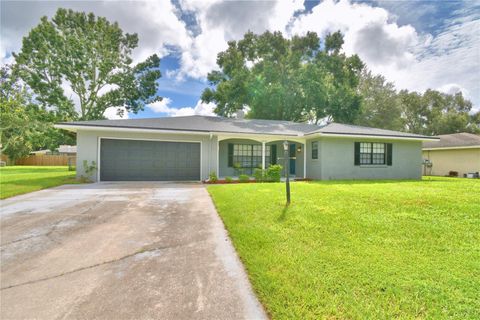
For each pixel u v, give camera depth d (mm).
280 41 22609
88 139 10719
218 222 4609
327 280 2410
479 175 15117
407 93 36719
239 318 1959
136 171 11266
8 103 20047
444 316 1884
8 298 2240
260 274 2576
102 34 23953
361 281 2375
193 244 3521
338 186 8453
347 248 3158
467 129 32812
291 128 14406
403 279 2393
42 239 3695
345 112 23172
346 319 1891
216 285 2439
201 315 1995
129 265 2879
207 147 12016
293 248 3191
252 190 7547
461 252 2994
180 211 5430
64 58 21766
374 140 12812
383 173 12977
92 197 7027
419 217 4359
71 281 2529
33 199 6699
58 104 21750
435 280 2373
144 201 6492
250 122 15273
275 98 22547
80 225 4387
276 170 11375
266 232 3785
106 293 2314
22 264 2900
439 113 35094
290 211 4848
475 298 2088
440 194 6375
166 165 11602
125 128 10461
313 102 22859
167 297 2244
